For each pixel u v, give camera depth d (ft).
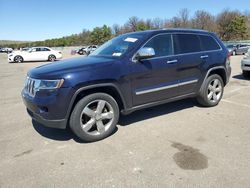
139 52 14.37
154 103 16.01
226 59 19.81
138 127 15.81
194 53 17.60
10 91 29.50
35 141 14.23
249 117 17.16
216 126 15.62
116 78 13.84
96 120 13.75
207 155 11.99
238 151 12.29
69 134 15.05
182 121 16.69
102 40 230.68
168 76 16.21
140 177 10.39
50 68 13.66
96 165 11.42
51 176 10.68
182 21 225.97
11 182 10.34
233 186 9.61
